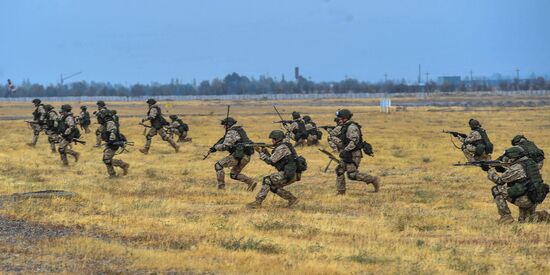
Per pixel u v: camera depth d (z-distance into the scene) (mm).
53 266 20844
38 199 35188
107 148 48125
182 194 39750
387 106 176625
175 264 21406
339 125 40625
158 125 66625
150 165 57812
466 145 47906
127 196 38500
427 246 25141
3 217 29656
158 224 29156
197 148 74000
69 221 29219
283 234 27641
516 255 24000
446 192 42594
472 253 24000
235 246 24406
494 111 174500
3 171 51344
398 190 43156
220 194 39781
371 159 63469
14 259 21641
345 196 39844
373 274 20922
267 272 20688
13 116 160625
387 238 27141
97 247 23375
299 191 42156
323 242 25969
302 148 72688
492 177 30797
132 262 21594
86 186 42438
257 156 65688
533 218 30688
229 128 41188
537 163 30734
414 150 72438
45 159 61312
